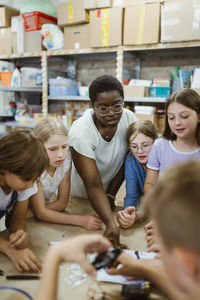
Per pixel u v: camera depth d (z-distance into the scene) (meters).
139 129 1.32
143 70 3.07
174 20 2.23
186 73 2.41
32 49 3.13
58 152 1.12
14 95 3.87
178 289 0.43
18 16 3.17
